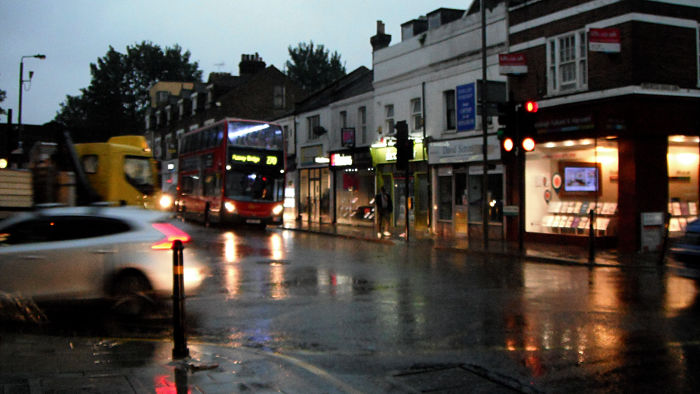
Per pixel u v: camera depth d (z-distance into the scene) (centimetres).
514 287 1129
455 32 2378
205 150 2920
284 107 5072
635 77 1703
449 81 2417
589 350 683
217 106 4956
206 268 1408
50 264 855
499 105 1725
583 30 1847
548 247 1855
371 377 600
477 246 1912
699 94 1805
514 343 721
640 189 1720
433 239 2233
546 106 1950
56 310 913
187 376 568
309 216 3328
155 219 937
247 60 5575
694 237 999
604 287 1121
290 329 812
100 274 872
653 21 1739
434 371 616
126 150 2333
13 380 545
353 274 1319
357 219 3050
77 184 1811
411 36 2717
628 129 1714
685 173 1878
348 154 3073
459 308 934
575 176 1928
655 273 1326
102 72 8031
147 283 891
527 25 2047
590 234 1495
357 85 3341
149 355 648
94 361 619
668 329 777
